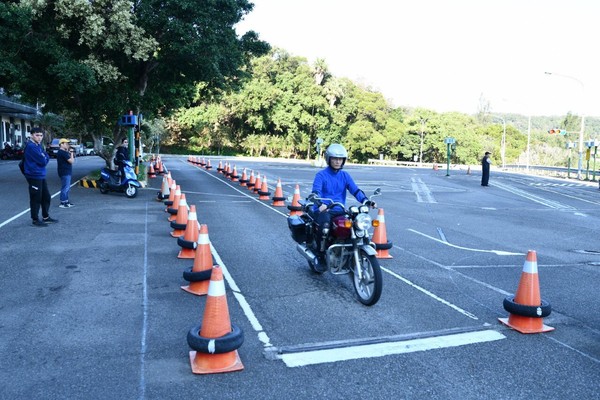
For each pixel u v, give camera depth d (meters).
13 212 12.09
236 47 21.30
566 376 4.18
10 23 15.65
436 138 81.38
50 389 3.78
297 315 5.52
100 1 17.44
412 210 15.77
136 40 17.67
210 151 75.38
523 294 5.23
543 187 28.81
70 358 4.30
